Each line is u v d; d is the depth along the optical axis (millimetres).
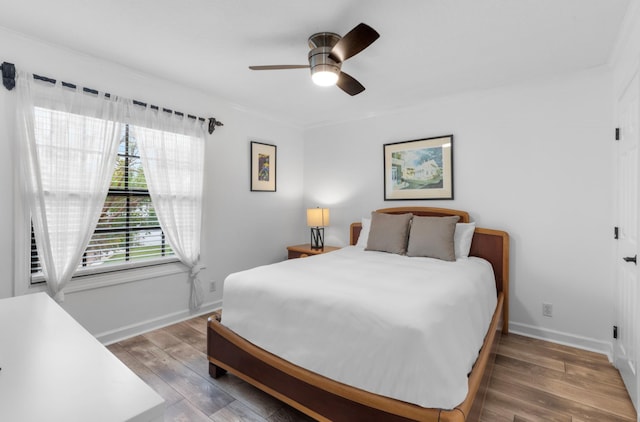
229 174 3543
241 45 2275
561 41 2170
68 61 2344
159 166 2859
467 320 1692
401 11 1851
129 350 2496
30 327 1021
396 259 2756
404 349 1312
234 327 1996
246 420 1719
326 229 4309
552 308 2752
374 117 3848
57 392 665
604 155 2521
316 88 3088
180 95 3047
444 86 2996
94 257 2553
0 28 2053
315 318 1625
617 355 2260
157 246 2980
